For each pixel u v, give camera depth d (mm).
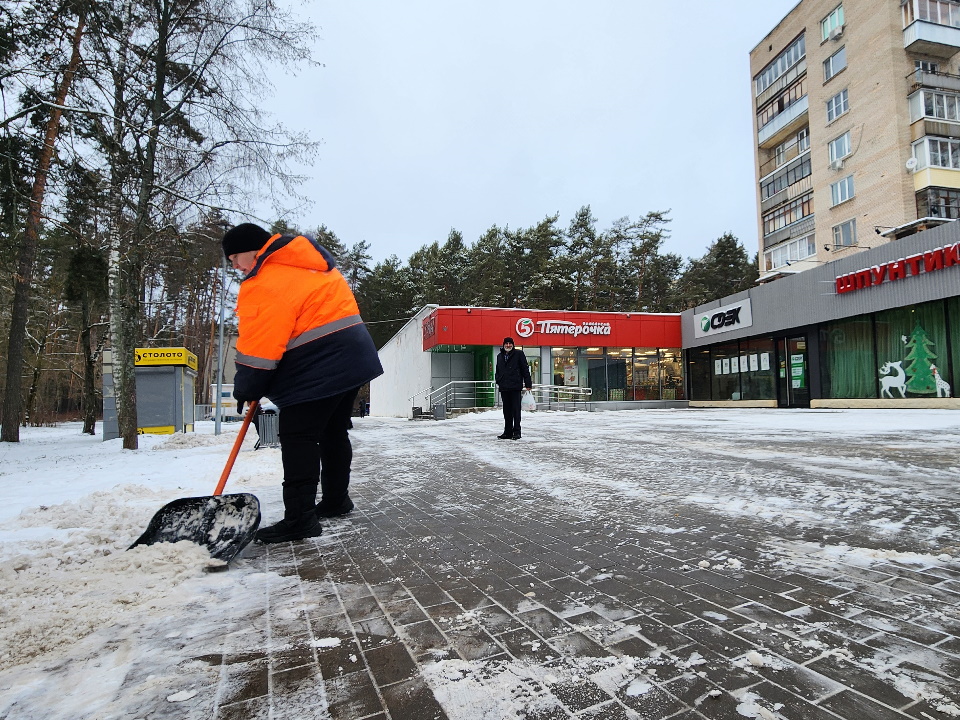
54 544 2896
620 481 4707
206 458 7324
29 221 9539
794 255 30109
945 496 3738
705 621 1842
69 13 8922
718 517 3344
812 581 2201
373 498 4227
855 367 18125
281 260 2982
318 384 2949
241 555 2729
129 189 9664
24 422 28531
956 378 15047
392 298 49406
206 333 34969
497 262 42750
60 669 1583
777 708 1318
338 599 2109
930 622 1795
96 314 20766
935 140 23156
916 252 15797
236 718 1324
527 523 3309
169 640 1765
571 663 1571
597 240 42625
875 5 24688
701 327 25125
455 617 1919
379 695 1420
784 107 30766
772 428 10172
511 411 9266
